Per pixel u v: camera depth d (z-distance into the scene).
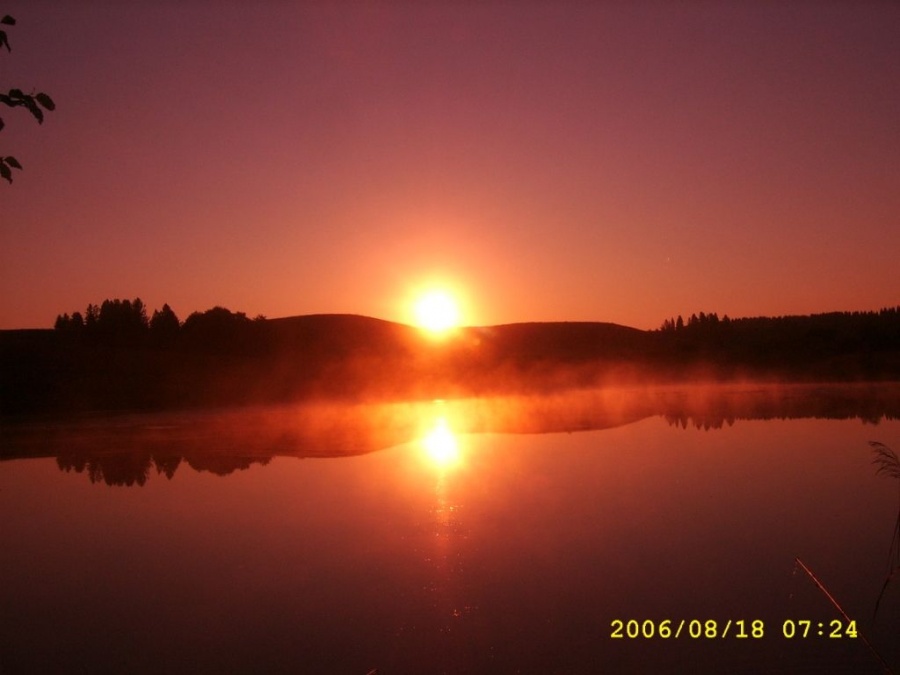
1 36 3.35
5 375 38.38
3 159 3.43
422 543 10.19
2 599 8.36
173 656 6.73
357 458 18.08
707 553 9.39
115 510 13.02
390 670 6.30
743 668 6.11
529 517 11.48
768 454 17.33
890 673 5.69
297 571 9.12
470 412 31.61
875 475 14.47
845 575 8.41
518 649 6.62
